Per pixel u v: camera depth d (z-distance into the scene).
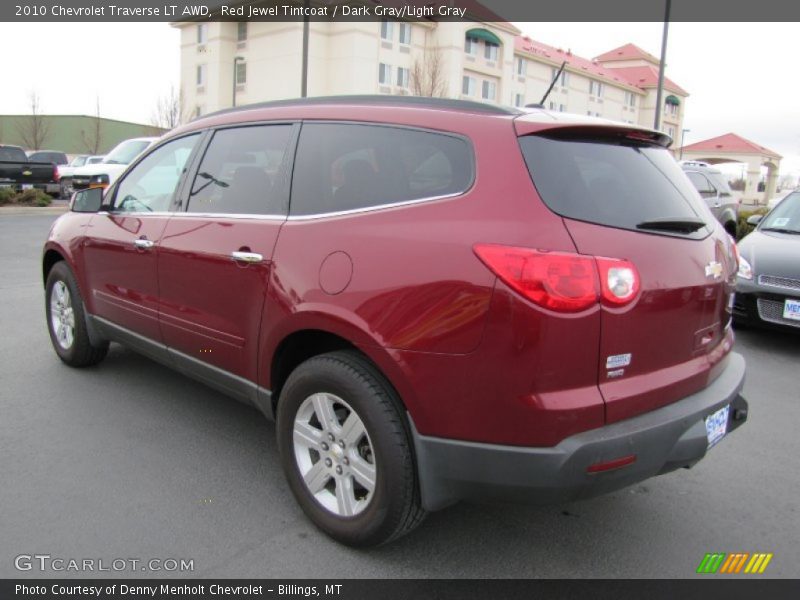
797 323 6.20
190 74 51.09
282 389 3.18
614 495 3.49
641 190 2.73
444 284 2.46
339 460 2.88
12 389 4.63
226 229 3.40
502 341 2.34
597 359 2.38
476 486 2.49
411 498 2.67
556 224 2.38
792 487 3.63
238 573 2.73
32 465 3.55
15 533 2.94
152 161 4.25
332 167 3.06
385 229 2.71
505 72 51.12
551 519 3.24
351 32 43.53
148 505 3.21
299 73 44.62
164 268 3.78
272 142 3.40
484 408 2.40
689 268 2.70
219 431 4.07
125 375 4.97
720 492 3.56
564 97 58.91
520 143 2.54
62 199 24.34
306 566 2.80
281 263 3.03
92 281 4.56
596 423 2.39
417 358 2.52
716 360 2.95
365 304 2.66
